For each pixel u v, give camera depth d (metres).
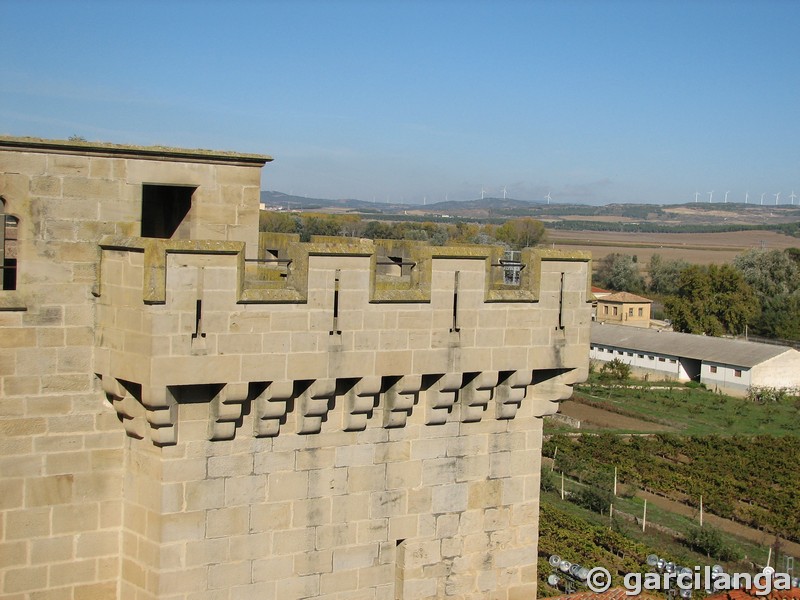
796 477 76.88
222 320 17.33
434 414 20.50
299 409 18.80
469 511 21.45
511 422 21.84
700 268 167.38
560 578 47.22
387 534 20.36
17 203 17.19
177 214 20.78
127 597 18.42
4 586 17.61
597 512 63.66
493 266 21.17
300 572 19.28
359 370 18.92
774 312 152.12
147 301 16.61
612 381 119.62
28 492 17.66
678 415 104.12
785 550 57.53
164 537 17.77
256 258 20.28
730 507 65.19
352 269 18.59
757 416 105.44
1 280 18.00
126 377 17.23
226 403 17.66
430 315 19.69
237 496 18.41
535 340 21.14
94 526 18.27
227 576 18.44
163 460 17.62
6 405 17.34
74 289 17.70
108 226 18.06
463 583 21.50
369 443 19.91
